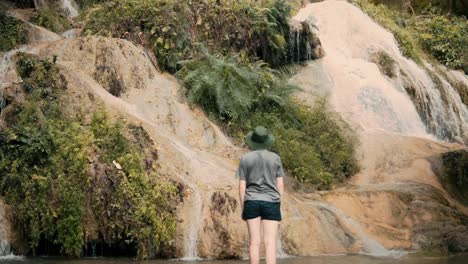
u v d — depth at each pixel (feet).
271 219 24.26
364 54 71.10
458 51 84.58
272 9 60.64
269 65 60.64
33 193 34.37
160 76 48.37
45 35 58.18
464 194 47.93
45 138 36.09
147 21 52.90
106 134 37.09
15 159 35.42
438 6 101.04
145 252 33.06
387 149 51.52
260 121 49.88
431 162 49.34
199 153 40.91
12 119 38.01
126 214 33.63
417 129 63.46
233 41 56.80
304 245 35.17
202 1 56.34
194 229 34.27
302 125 52.26
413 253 35.78
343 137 52.19
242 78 50.96
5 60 43.83
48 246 34.14
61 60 46.09
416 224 38.81
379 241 36.94
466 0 100.32
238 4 58.65
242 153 43.62
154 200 34.45
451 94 74.95
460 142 69.00
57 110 39.37
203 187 36.47
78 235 33.47
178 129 43.98
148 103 44.75
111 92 45.06
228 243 33.78
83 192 34.24
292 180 44.73
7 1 66.95
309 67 63.52
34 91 39.83
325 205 39.65
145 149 37.55
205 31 55.26
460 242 37.73
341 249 35.91
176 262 32.19
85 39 47.55
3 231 33.58
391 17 89.45
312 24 65.36
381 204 40.42
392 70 68.74
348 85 62.08
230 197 35.27
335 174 48.85
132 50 47.52
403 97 65.26
